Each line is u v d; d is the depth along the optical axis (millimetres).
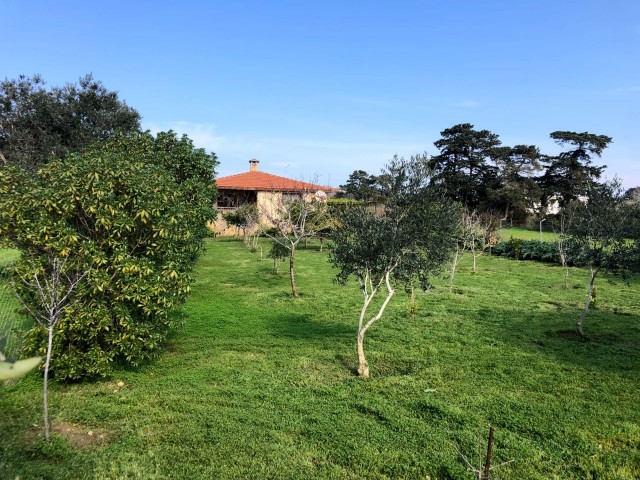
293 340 9977
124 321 7590
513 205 48062
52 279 6316
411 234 7805
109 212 7465
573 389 7336
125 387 7410
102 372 7551
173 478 4828
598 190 10539
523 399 6918
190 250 9680
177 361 8586
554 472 5031
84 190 7527
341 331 10781
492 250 28844
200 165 14070
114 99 28984
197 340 9914
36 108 26656
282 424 6012
